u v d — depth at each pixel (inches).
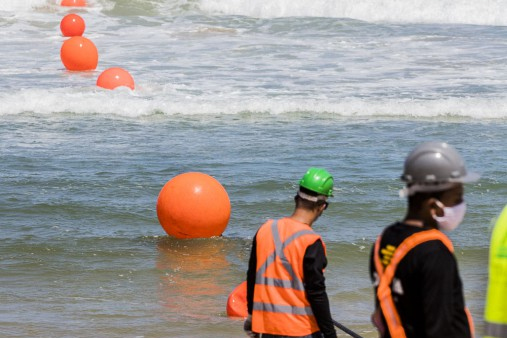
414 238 300.4
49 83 1676.9
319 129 1362.0
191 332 601.0
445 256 295.9
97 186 1019.9
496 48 2026.3
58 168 1104.2
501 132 1332.4
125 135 1325.0
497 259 270.8
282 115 1473.9
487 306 273.3
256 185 1019.9
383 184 1020.5
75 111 1489.9
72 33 2207.2
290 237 397.1
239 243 825.5
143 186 1024.9
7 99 1507.1
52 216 903.7
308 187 403.5
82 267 753.0
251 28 2313.0
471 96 1549.0
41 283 712.4
